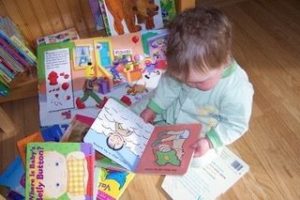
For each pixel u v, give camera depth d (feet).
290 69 4.59
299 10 5.34
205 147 3.14
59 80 4.25
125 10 4.33
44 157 3.18
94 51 4.38
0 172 4.02
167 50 2.76
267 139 3.97
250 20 5.27
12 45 4.20
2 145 4.25
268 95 4.35
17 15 4.46
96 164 3.43
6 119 4.22
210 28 2.62
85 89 4.19
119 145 3.17
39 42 4.66
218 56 2.62
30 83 4.46
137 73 4.25
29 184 3.14
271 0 5.52
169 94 3.50
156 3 4.34
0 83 4.34
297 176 3.68
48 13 4.60
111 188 3.63
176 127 3.28
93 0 4.55
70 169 3.14
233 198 3.57
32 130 4.35
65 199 3.11
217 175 3.71
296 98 4.30
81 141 3.37
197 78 2.71
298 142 3.93
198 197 3.57
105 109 3.26
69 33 4.74
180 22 2.70
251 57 4.79
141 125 3.35
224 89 3.00
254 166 3.78
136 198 3.67
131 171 3.11
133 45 4.40
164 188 3.67
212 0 5.49
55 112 4.08
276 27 5.14
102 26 4.84
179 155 3.05
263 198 3.56
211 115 3.35
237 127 3.12
